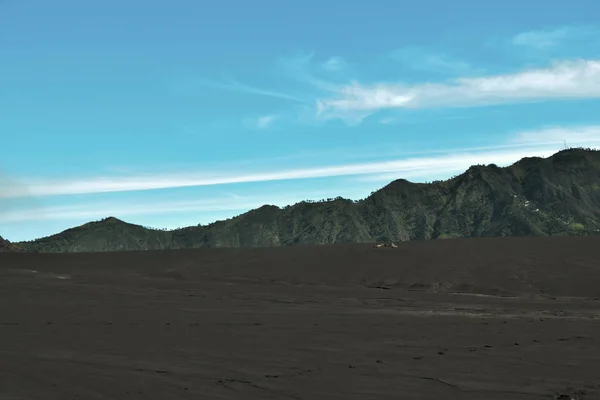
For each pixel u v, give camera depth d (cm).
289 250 6462
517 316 2645
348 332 2062
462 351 1650
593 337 1881
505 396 1152
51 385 1266
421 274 4703
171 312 2766
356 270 5053
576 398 1140
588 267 4466
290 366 1457
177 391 1212
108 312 2744
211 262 6244
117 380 1308
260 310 2886
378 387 1233
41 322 2345
